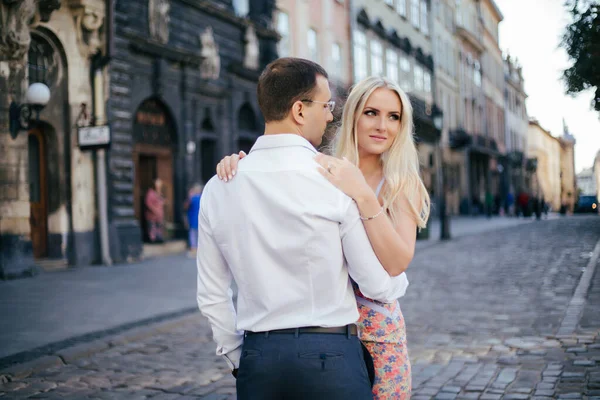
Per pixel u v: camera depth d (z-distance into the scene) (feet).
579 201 180.04
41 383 16.92
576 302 26.73
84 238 45.47
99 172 46.21
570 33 24.36
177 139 57.72
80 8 44.80
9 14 38.55
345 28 94.79
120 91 49.62
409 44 123.34
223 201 6.72
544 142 294.87
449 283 34.42
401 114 7.80
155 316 25.41
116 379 17.30
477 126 183.21
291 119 6.73
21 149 39.78
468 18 179.52
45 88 38.83
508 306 26.73
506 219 129.80
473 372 16.83
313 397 6.26
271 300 6.43
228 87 65.16
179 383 16.87
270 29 71.87
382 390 7.48
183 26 57.93
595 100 24.73
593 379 15.71
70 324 23.76
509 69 247.50
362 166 7.95
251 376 6.45
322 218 6.31
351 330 6.52
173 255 53.93
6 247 38.27
